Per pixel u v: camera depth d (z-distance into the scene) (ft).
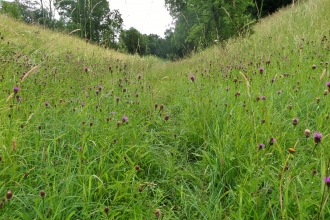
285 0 94.48
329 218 6.10
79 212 6.92
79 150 8.21
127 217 7.01
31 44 27.76
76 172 8.28
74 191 7.54
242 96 13.16
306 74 15.55
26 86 14.16
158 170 9.25
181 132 11.27
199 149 9.96
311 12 32.91
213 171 8.57
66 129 10.29
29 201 6.91
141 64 28.32
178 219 6.98
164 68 41.63
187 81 20.63
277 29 33.09
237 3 49.16
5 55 21.40
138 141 10.05
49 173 7.81
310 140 8.64
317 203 6.21
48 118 11.55
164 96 19.11
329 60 17.79
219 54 25.85
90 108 12.37
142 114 13.47
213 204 7.22
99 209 6.63
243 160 8.61
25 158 8.49
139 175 8.84
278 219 6.22
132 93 15.47
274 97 12.58
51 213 6.57
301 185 6.41
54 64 21.79
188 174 8.71
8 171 7.37
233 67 19.93
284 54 20.92
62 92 15.31
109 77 18.89
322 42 21.52
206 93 14.66
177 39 60.90
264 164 7.88
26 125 9.73
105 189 7.48
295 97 12.28
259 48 26.20
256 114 10.34
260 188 7.72
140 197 7.41
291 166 7.29
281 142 8.98
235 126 10.14
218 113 11.47
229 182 8.21
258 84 14.56
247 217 6.33
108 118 10.12
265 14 98.22
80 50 31.07
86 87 15.08
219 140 9.37
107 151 9.22
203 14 54.08
